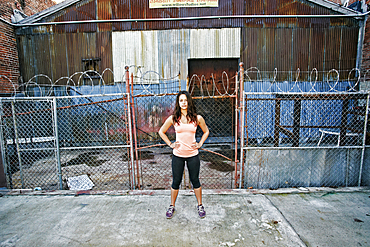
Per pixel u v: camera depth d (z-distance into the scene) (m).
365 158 3.76
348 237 2.41
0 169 3.91
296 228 2.59
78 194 3.60
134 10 7.58
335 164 3.74
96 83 7.81
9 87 7.33
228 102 7.95
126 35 7.66
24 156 6.02
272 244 2.32
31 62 7.78
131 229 2.62
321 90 7.68
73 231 2.60
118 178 4.76
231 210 3.03
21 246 2.34
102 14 7.59
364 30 7.35
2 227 2.69
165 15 7.59
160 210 3.06
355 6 7.51
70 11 7.61
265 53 7.62
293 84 7.70
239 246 2.30
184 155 2.74
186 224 2.72
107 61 7.75
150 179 4.65
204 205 3.17
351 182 3.78
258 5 7.49
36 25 7.62
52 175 5.02
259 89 7.70
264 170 3.73
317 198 3.34
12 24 7.41
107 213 3.00
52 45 7.72
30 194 3.62
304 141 5.80
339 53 7.57
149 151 7.21
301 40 7.55
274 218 2.81
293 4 7.45
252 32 7.56
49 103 7.61
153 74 7.79
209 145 7.36
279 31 7.54
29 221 2.82
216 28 7.59
